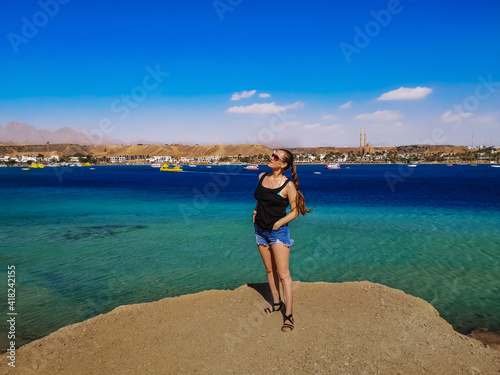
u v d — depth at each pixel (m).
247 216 16.03
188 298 4.32
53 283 6.69
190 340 3.23
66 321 5.01
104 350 3.09
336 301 4.17
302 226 13.02
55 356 3.01
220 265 7.88
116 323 3.63
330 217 15.54
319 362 2.85
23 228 12.81
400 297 4.32
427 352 3.05
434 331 3.44
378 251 9.05
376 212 17.56
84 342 3.25
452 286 6.39
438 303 5.59
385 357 2.95
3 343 4.33
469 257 8.40
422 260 8.18
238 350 3.04
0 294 6.08
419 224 13.48
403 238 10.71
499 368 2.83
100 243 10.20
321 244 9.91
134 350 3.07
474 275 7.02
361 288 4.62
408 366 2.82
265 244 3.58
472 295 5.92
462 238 10.67
